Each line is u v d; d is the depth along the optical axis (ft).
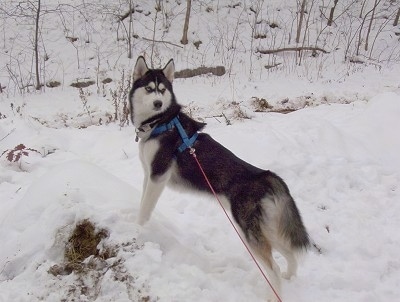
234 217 4.16
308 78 13.99
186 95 12.03
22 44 14.90
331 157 6.86
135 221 4.50
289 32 17.01
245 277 4.24
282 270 4.48
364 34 17.16
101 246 4.13
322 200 5.81
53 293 3.75
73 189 4.53
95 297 3.75
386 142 7.42
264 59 15.56
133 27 16.08
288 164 6.47
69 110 10.86
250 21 17.33
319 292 4.13
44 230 4.18
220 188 4.25
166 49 15.46
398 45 16.57
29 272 3.94
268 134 7.33
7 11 15.64
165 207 5.53
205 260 4.42
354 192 6.07
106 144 7.63
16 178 6.21
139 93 4.53
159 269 3.94
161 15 16.90
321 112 9.16
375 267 4.48
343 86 12.94
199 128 4.56
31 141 7.32
